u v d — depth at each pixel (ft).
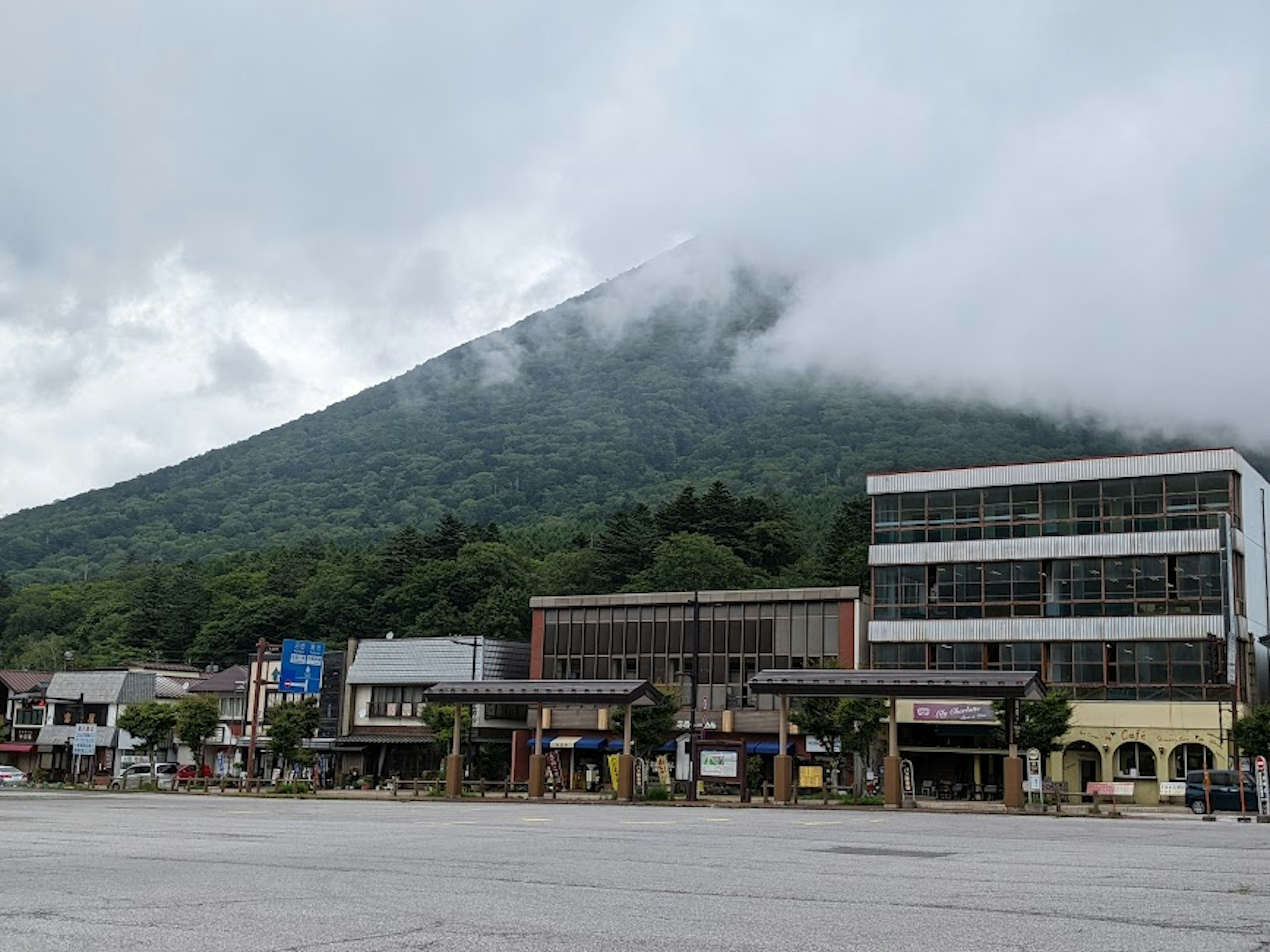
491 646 277.44
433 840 75.31
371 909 39.60
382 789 238.89
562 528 616.80
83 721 339.77
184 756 334.65
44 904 40.19
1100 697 222.07
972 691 154.10
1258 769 137.69
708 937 33.96
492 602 381.81
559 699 178.09
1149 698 218.38
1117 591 225.35
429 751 274.57
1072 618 226.99
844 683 160.45
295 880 49.06
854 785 202.08
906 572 242.99
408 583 409.28
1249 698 219.00
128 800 162.91
